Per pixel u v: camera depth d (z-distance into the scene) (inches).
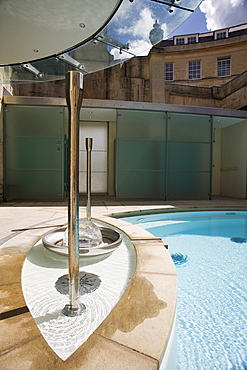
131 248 76.9
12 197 243.6
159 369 28.8
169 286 49.1
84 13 92.8
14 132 243.8
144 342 31.6
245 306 64.4
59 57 126.3
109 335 33.0
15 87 296.5
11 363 27.8
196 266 94.0
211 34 916.6
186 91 386.0
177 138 271.6
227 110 283.4
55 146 248.2
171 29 110.0
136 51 126.4
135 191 262.7
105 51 124.0
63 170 248.2
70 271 39.5
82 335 34.3
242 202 245.9
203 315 59.7
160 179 267.3
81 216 137.6
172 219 182.4
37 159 246.4
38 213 157.8
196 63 804.0
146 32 111.0
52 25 99.7
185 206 208.7
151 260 64.6
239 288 75.2
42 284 51.5
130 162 261.7
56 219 131.3
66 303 43.6
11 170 243.8
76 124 37.0
